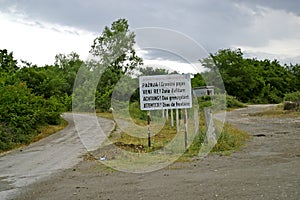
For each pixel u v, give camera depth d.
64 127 24.86
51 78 34.97
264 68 72.00
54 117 26.05
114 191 6.82
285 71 71.75
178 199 5.96
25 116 20.69
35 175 9.20
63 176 8.78
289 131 16.84
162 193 6.42
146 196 6.29
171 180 7.48
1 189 7.73
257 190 6.19
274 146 11.87
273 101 60.47
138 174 8.41
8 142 16.59
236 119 25.64
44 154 13.41
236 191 6.20
